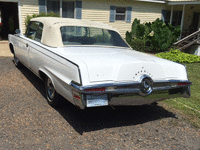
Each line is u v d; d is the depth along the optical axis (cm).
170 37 1253
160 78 316
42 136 282
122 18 1466
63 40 378
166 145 286
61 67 304
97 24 438
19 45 515
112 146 273
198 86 578
